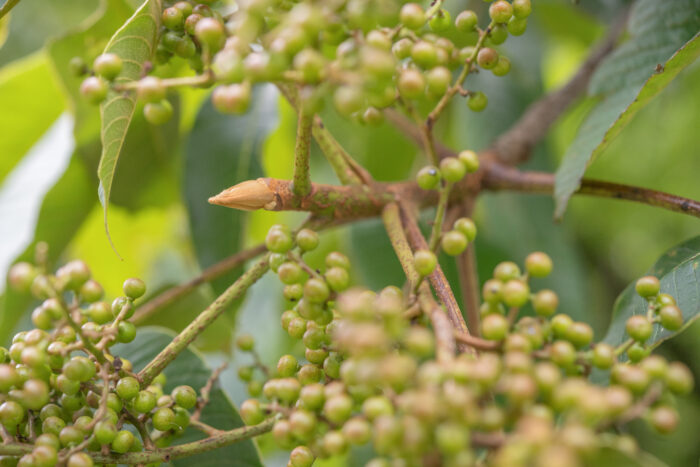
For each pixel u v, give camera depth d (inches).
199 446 16.3
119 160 21.8
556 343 15.1
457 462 14.0
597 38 29.5
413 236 18.0
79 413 16.4
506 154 21.4
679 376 14.9
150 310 20.0
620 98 18.8
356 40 15.2
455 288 21.9
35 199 22.6
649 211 38.0
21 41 25.7
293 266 16.1
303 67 14.9
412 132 21.9
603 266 40.4
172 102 21.5
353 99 14.7
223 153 21.4
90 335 15.7
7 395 15.8
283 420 15.4
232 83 15.1
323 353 16.2
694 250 17.5
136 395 16.3
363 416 14.8
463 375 14.2
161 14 17.0
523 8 16.8
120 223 24.7
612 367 15.1
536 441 13.8
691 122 32.3
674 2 19.1
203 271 20.9
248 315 28.0
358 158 26.0
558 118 22.1
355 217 18.1
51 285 15.2
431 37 16.9
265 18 16.0
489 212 26.0
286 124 25.0
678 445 34.1
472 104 17.1
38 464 15.4
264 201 17.2
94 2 26.0
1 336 21.4
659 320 16.0
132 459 16.0
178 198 22.7
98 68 15.7
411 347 14.4
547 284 25.2
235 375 22.4
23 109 22.2
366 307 14.5
